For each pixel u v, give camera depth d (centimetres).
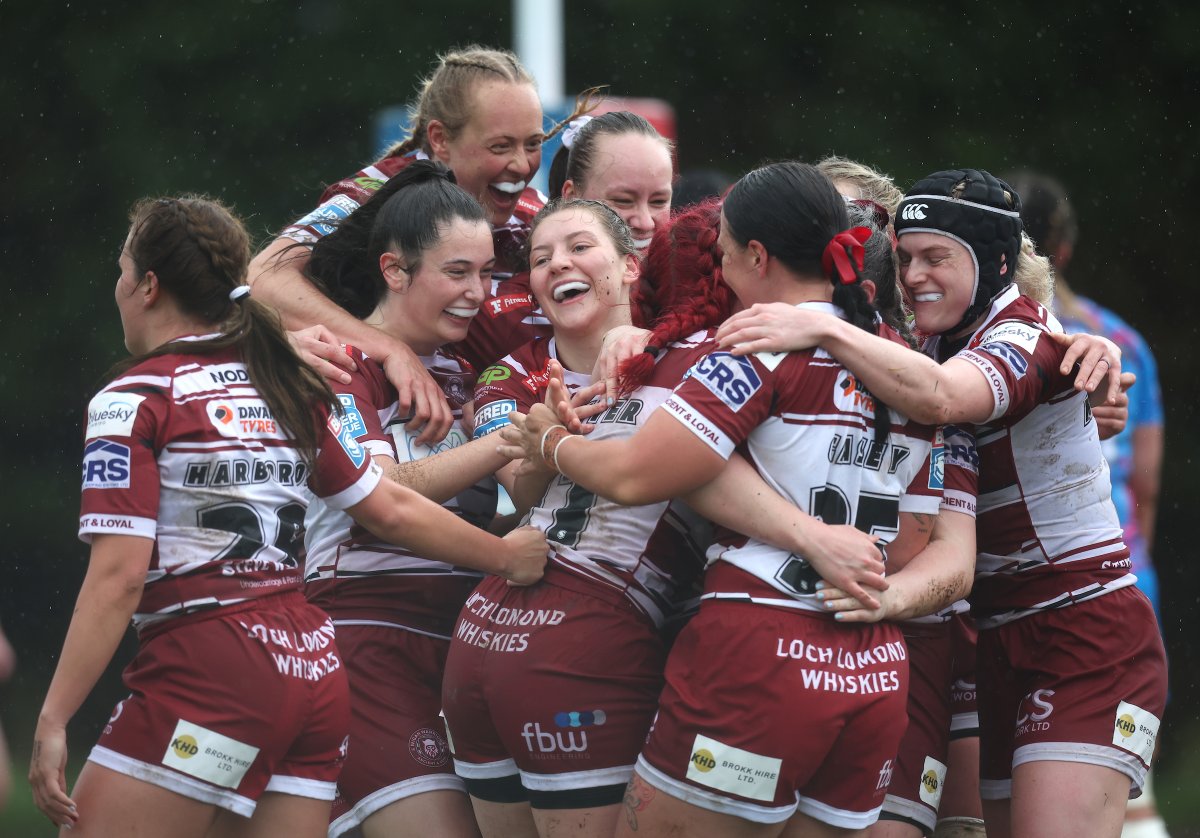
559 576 1416
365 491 1425
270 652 1353
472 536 1407
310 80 4862
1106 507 1543
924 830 1548
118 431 1326
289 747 1375
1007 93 4953
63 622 4725
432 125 1919
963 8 4988
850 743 1305
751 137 4972
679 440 1289
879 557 1303
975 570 1555
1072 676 1507
